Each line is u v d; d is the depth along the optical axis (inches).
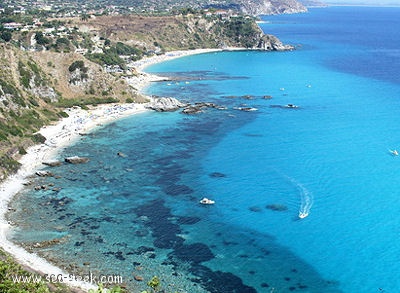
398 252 3865.7
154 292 3270.2
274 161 5797.2
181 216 4399.6
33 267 3442.4
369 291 3412.9
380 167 5590.6
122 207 4534.9
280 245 3964.1
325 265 3705.7
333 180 5226.4
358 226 4264.3
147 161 5757.9
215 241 3996.1
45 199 4648.1
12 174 5191.9
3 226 4087.1
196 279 3462.1
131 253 3754.9
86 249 3779.5
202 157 5920.3
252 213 4485.7
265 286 3430.1
